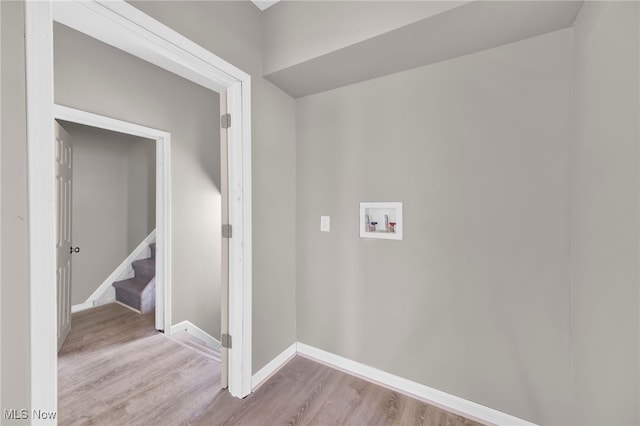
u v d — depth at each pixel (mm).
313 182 2148
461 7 1191
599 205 1037
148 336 2574
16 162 849
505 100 1469
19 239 858
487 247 1531
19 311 861
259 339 1868
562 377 1354
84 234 3352
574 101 1280
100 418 1542
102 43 2141
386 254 1849
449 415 1596
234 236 1712
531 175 1411
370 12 1425
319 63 1677
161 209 2674
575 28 1270
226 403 1673
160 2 1246
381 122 1850
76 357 2189
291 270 2193
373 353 1913
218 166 3236
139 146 3830
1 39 822
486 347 1544
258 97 1830
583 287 1186
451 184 1623
